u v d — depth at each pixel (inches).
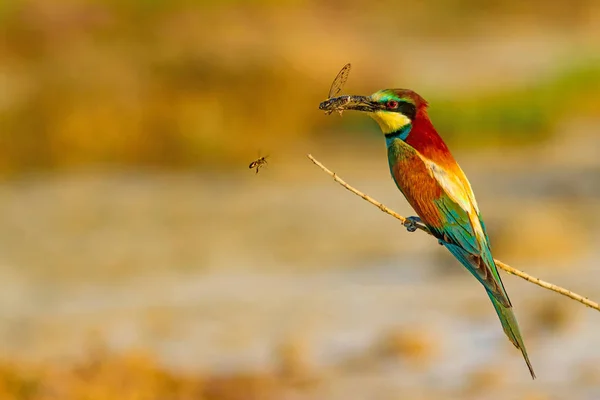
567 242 598.5
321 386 428.8
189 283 600.1
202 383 431.5
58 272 635.5
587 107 1152.8
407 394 414.3
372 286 572.1
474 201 305.6
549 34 1697.8
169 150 957.8
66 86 986.7
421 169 305.9
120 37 1170.0
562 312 490.9
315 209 766.5
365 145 1001.5
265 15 1234.6
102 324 526.0
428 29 1652.3
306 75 1064.8
